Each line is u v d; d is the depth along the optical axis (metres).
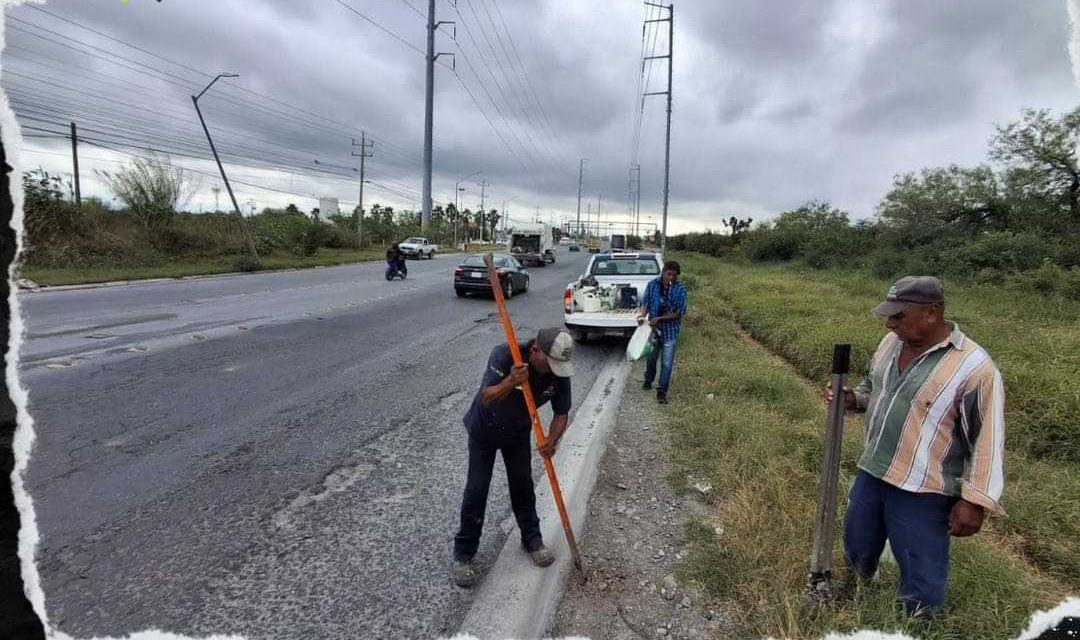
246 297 14.48
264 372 6.86
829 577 2.65
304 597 2.72
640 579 2.92
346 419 5.29
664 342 6.00
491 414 2.82
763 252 33.44
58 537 3.12
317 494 3.78
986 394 2.14
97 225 23.17
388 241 55.94
